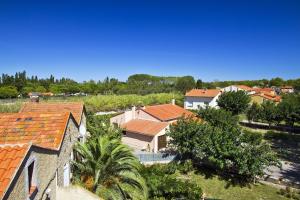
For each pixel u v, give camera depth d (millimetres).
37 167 10141
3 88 73438
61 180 14039
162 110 38094
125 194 17125
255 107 49656
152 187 19875
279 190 22234
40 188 10602
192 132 26047
